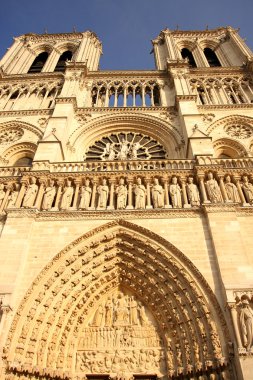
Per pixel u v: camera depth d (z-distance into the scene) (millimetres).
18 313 18328
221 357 16516
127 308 21625
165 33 56406
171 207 23281
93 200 24156
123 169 27062
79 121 36688
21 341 17703
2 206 24312
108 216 22812
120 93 42531
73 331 20234
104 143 36219
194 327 18438
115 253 22281
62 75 43875
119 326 20766
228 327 17312
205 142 29516
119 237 22484
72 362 19172
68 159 32188
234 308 17422
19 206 23703
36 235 21859
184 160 27375
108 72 44125
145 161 27547
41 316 18906
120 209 23078
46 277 20141
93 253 21719
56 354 18812
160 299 20719
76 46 55500
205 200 23234
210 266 19859
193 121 33344
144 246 21781
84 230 22047
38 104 40469
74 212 22922
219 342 17062
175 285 20172
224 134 35031
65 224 22422
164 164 27812
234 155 34250
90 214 22906
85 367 19188
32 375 17281
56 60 52625
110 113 37594
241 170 25828
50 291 19906
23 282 19562
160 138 35906
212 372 16562
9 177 26031
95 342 20188
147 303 21438
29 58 53188
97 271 21781
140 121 37094
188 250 20719
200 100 40938
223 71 43938
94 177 25641
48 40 57969
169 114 37312
